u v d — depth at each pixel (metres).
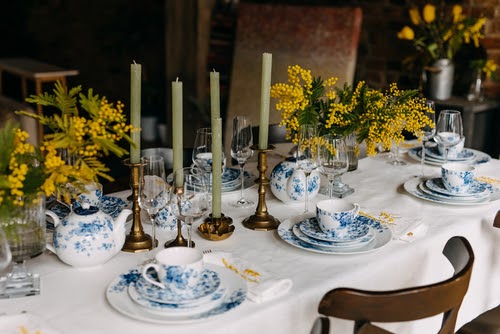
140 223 1.54
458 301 1.27
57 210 1.70
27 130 3.66
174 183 1.51
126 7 5.54
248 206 1.82
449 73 3.60
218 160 1.55
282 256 1.50
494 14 3.54
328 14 4.02
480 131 3.62
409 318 1.21
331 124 1.89
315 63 4.05
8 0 5.39
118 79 5.66
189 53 4.86
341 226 1.53
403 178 2.12
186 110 4.97
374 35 4.05
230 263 1.41
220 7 4.74
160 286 1.24
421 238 1.62
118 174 3.03
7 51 5.48
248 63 4.32
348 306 1.17
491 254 1.83
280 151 2.50
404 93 1.96
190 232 1.48
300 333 1.33
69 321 1.20
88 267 1.42
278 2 4.39
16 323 1.19
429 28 3.63
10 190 1.26
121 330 1.17
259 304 1.27
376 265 1.46
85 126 1.35
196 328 1.18
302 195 1.81
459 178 1.84
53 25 5.50
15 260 1.33
